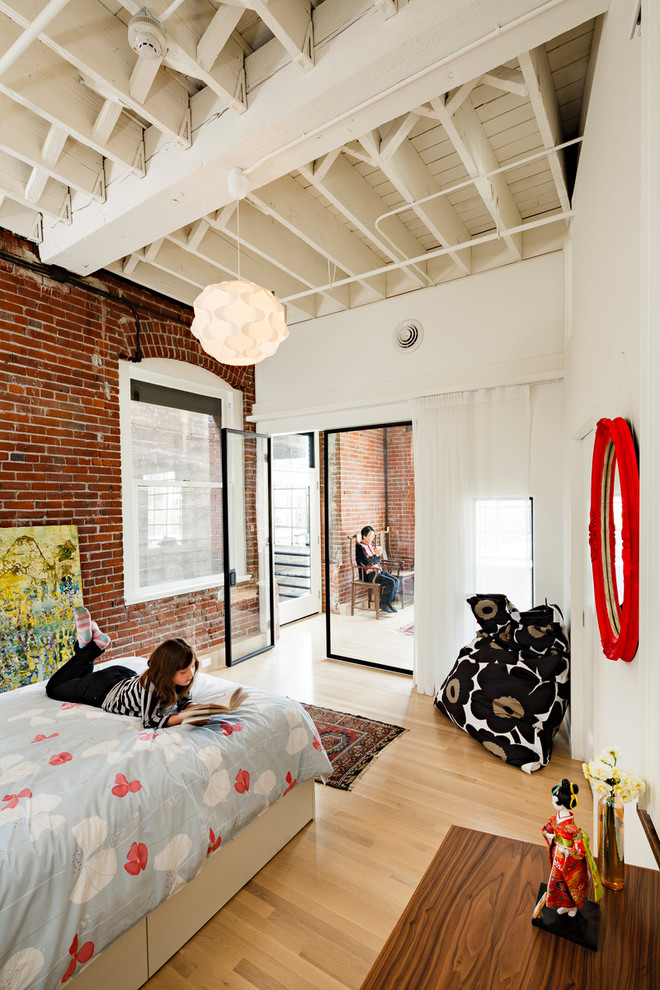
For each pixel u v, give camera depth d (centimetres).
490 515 356
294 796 222
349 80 178
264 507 504
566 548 318
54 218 288
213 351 215
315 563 648
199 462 454
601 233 179
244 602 478
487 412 356
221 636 455
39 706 225
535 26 158
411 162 273
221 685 251
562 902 90
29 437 317
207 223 319
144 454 406
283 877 198
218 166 223
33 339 320
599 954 84
